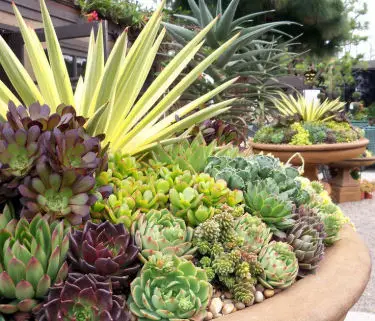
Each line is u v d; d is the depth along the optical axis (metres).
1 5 3.07
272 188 1.23
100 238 0.93
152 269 0.91
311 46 9.43
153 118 1.40
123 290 0.95
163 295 0.88
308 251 1.10
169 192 1.14
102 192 1.04
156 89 1.47
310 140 4.43
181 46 3.56
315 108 4.88
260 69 4.20
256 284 1.03
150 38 1.33
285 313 0.90
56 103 1.37
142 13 4.47
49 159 0.91
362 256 1.23
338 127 4.66
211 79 3.44
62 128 0.98
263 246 1.09
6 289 0.83
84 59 3.75
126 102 1.33
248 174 1.27
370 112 13.10
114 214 1.06
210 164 1.33
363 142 4.38
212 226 1.04
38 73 1.38
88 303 0.81
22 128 0.95
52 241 0.88
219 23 3.33
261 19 8.39
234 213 1.14
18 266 0.83
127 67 1.31
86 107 1.26
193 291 0.90
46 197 0.94
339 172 5.19
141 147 1.36
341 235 1.42
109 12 3.97
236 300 0.97
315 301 0.95
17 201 1.03
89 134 1.09
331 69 13.37
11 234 0.88
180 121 1.36
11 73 1.26
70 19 3.76
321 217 1.33
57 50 1.28
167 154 1.33
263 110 3.74
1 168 0.91
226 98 3.46
